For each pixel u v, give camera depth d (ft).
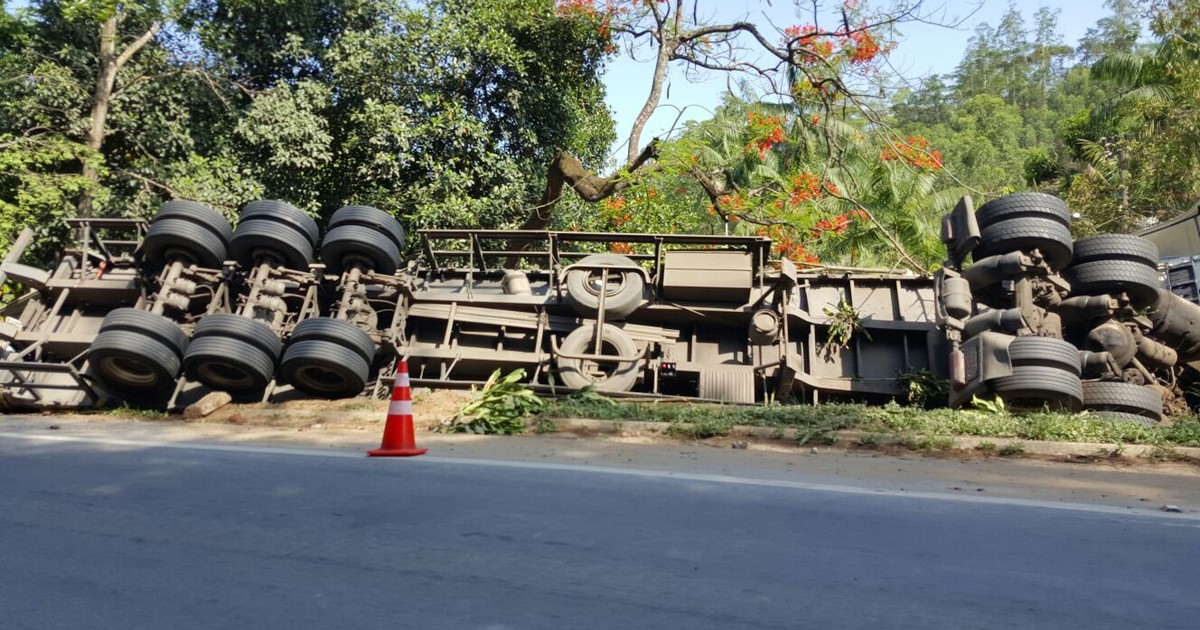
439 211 59.00
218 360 33.17
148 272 38.47
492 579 13.01
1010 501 19.02
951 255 37.17
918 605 12.08
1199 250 42.42
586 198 56.65
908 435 27.20
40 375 35.91
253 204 37.78
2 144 49.14
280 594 12.30
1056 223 34.24
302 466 22.15
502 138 67.82
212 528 15.90
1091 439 26.61
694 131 57.31
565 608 11.76
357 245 37.32
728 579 13.12
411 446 24.54
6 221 48.78
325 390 35.19
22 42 55.83
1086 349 35.45
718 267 37.81
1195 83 70.79
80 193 52.70
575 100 74.49
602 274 38.34
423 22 61.52
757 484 20.40
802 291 41.19
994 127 197.36
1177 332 37.40
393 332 37.37
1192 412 37.40
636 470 22.03
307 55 61.77
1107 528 16.61
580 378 36.83
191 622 11.19
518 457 24.03
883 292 40.88
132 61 58.39
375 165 60.70
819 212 55.88
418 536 15.37
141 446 25.49
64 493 18.86
